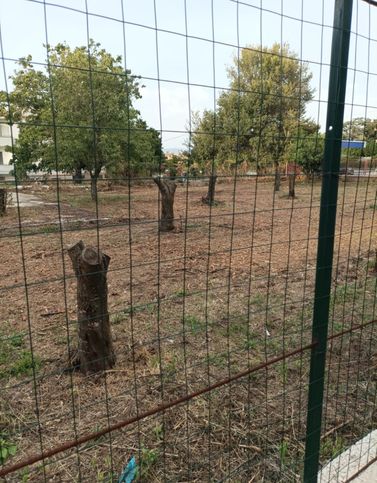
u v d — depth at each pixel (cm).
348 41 148
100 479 192
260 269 527
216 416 238
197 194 1372
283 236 736
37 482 191
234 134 164
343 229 763
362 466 199
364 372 288
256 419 236
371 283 464
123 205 1099
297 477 195
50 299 422
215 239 715
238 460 206
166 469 200
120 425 133
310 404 177
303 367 290
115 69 836
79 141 783
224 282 475
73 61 806
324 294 167
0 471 112
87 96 809
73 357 286
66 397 254
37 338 329
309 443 181
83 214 965
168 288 452
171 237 734
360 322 362
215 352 309
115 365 286
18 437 220
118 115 627
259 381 274
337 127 153
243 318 369
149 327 349
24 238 708
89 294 265
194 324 354
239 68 147
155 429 223
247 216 954
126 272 513
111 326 349
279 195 1248
